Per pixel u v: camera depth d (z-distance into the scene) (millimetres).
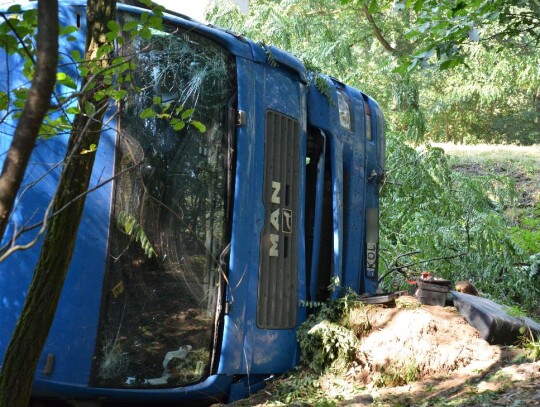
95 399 5914
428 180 12031
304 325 7172
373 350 6848
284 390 6727
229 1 12000
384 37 17094
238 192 6555
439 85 29812
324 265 7926
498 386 6043
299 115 7352
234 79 6676
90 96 4090
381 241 11344
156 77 6180
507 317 7293
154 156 6102
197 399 6332
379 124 9273
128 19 6105
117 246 5902
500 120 33969
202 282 6316
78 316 5762
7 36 3734
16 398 3793
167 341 6102
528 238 11195
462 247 11461
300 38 13062
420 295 7395
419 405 5988
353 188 8398
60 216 3883
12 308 5719
